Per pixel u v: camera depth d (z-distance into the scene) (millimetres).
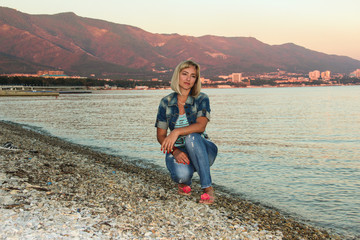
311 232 5855
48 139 18812
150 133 23719
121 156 14188
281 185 9570
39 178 6891
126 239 4191
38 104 73875
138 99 113750
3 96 141000
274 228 5688
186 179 6004
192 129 5254
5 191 5570
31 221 4375
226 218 5625
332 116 41469
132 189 6922
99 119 36750
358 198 8328
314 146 18156
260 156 14672
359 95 129000
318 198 8328
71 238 3994
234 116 41812
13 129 23078
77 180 7211
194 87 5383
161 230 4645
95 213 5012
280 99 102125
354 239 5781
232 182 9859
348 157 14586
